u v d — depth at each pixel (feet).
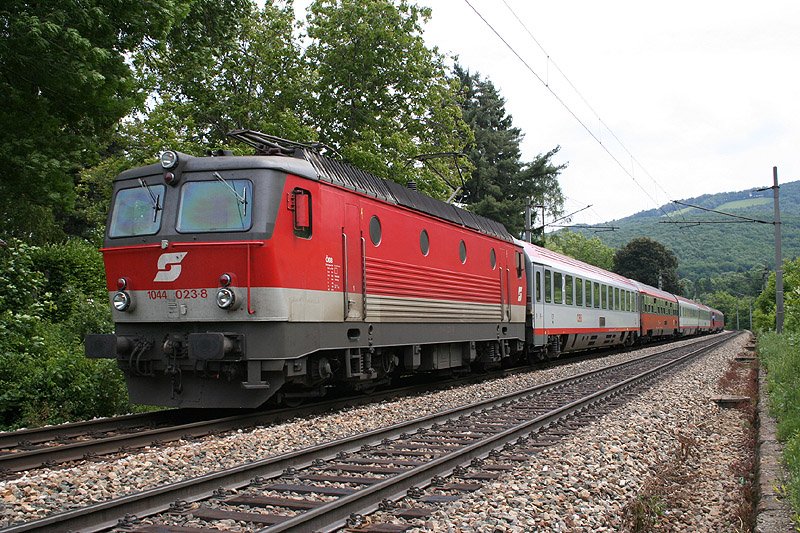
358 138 79.05
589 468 25.07
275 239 32.40
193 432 31.19
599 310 92.94
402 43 77.56
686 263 510.58
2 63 37.99
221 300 32.01
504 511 19.48
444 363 51.34
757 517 20.51
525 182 157.58
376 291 40.75
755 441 34.35
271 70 80.18
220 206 32.83
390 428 30.60
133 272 33.96
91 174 99.76
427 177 80.94
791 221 537.24
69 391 39.01
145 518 18.40
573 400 43.29
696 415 42.19
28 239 64.90
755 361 86.02
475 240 55.36
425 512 19.12
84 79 37.06
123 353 34.14
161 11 41.11
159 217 33.65
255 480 21.91
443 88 83.35
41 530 16.53
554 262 77.10
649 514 21.56
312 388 39.01
